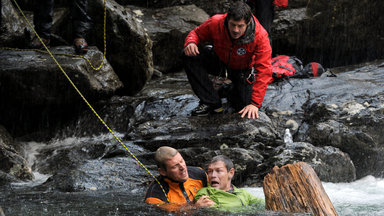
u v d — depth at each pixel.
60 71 10.09
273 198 5.19
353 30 15.72
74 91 10.42
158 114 10.60
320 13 15.72
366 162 8.59
